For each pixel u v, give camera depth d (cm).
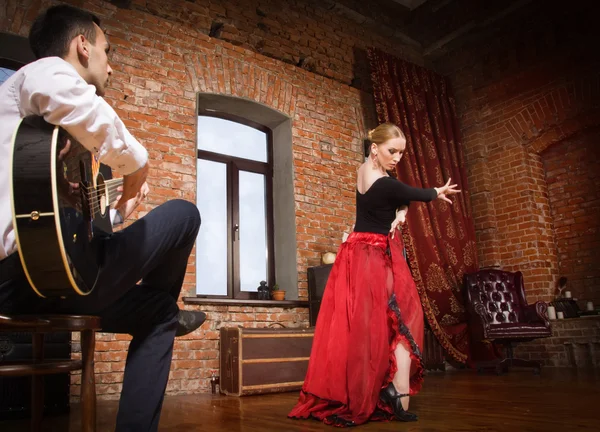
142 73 454
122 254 121
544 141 625
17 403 274
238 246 528
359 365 211
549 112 610
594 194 597
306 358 410
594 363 529
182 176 455
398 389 212
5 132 109
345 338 219
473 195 666
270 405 304
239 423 227
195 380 418
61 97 105
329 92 604
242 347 377
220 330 406
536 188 630
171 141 457
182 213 135
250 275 536
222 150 544
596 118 577
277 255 549
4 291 111
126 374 132
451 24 693
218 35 532
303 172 554
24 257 100
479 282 556
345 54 640
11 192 100
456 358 552
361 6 659
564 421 200
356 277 225
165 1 492
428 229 593
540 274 596
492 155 661
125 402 129
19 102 111
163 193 441
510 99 649
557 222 628
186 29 495
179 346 418
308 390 226
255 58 541
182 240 136
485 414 225
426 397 304
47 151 103
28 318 109
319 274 505
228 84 511
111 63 439
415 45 723
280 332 399
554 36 609
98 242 118
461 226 627
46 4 410
